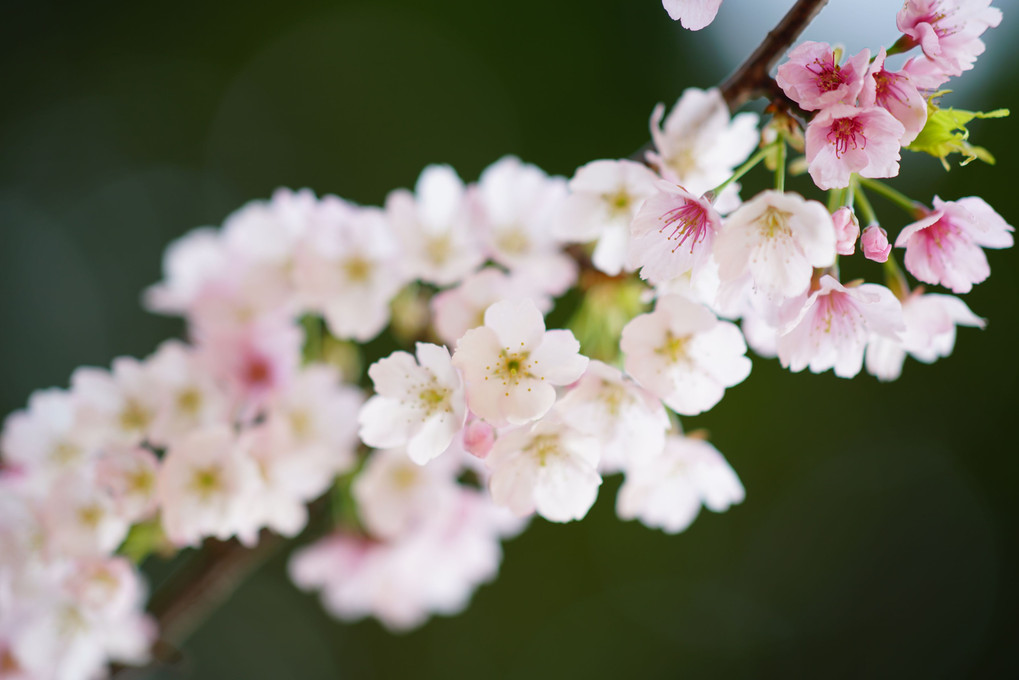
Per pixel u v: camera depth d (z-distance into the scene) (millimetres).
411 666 1548
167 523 689
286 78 1608
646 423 641
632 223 626
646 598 1552
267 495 704
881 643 1542
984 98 1322
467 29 1554
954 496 1475
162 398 720
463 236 711
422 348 629
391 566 800
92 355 1698
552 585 1541
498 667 1528
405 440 635
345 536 798
